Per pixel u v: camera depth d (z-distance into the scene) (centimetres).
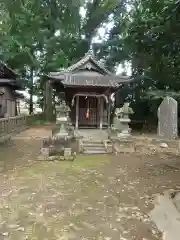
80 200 670
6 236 479
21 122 2277
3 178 855
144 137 1791
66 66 2900
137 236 484
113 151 1360
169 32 868
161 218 560
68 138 1323
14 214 577
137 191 741
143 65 2305
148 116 2609
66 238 475
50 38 2836
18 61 3011
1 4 644
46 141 1223
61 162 1108
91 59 1884
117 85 1761
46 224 531
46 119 3116
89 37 2977
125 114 1459
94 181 838
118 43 2745
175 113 1750
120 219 557
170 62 1380
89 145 1385
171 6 756
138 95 2619
